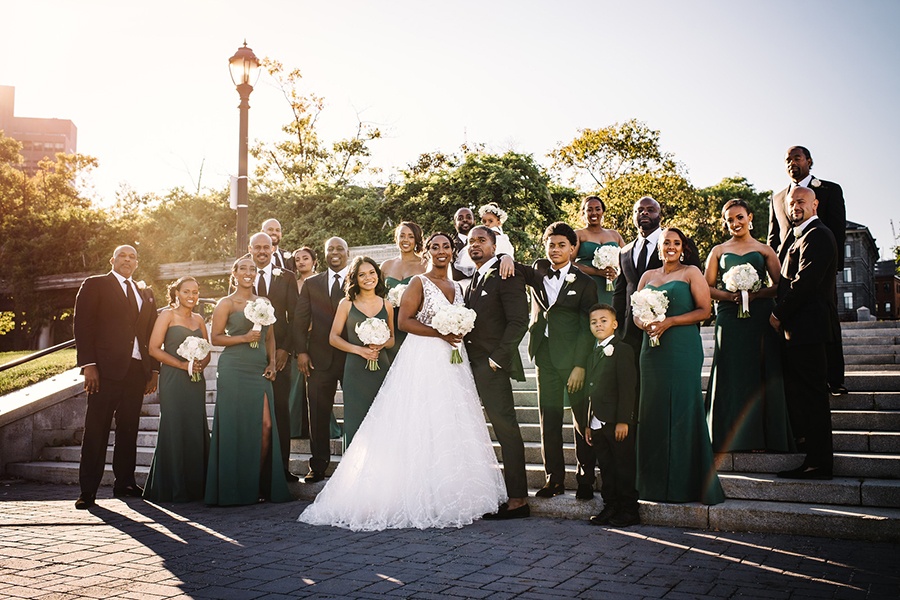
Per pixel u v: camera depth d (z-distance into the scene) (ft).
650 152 117.91
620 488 18.83
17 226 110.32
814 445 18.84
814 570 14.48
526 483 20.25
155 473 23.81
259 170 113.80
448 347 20.89
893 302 322.96
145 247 90.79
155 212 93.30
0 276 111.24
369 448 20.35
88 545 17.71
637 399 20.57
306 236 84.99
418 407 20.29
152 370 26.32
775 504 18.33
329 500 20.31
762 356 20.59
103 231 104.27
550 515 20.13
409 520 19.35
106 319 23.93
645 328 19.29
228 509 22.34
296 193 88.38
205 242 90.48
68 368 39.42
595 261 23.89
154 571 15.30
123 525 20.08
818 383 18.88
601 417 18.88
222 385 23.26
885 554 15.55
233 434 23.08
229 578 14.69
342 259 24.61
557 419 20.68
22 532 19.26
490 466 20.59
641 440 19.52
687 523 18.45
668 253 19.98
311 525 19.85
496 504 20.20
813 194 20.36
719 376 21.12
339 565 15.57
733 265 21.33
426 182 86.12
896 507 17.53
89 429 23.34
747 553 15.84
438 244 21.20
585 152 119.85
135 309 24.85
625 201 110.42
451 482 19.63
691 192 117.19
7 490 27.09
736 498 19.38
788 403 20.11
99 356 23.58
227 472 22.90
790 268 20.10
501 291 20.51
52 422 31.81
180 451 23.80
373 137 114.73
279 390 24.88
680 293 19.58
